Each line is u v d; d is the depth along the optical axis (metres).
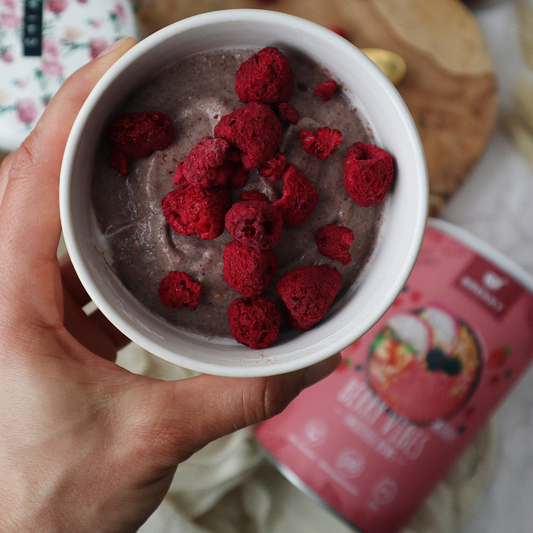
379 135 0.25
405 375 0.36
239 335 0.24
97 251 0.25
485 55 0.43
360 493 0.36
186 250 0.25
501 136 0.45
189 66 0.25
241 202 0.23
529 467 0.45
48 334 0.28
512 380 0.37
